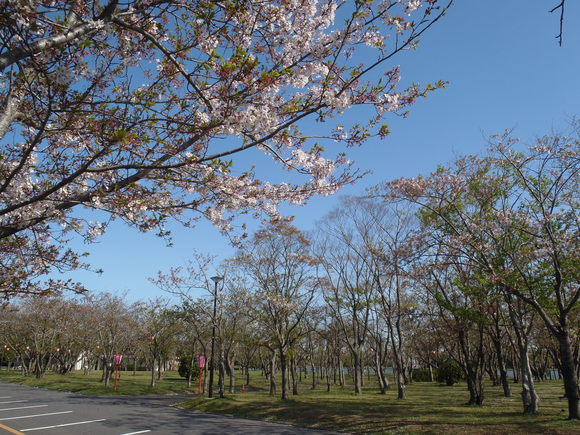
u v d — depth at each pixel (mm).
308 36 4730
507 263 13438
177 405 19672
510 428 10898
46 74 3863
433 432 11078
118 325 32094
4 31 3646
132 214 5477
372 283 25922
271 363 24203
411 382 42125
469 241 13250
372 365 46594
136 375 47375
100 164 5477
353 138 4828
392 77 4547
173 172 4793
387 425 12281
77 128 4801
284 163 5367
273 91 4551
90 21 4004
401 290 25031
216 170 5195
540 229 12945
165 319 26281
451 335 19734
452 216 15203
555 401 18859
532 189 13391
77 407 17859
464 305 17859
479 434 10531
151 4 4527
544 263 12922
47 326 35594
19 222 4688
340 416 14000
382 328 31984
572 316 16875
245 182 5863
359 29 4473
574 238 11969
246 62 4176
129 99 4867
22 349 40906
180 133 4648
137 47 5227
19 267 6758
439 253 14539
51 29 4066
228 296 22625
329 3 4969
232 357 26984
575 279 12867
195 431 12234
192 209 5695
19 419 14367
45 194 4172
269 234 22641
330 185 5797
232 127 4395
